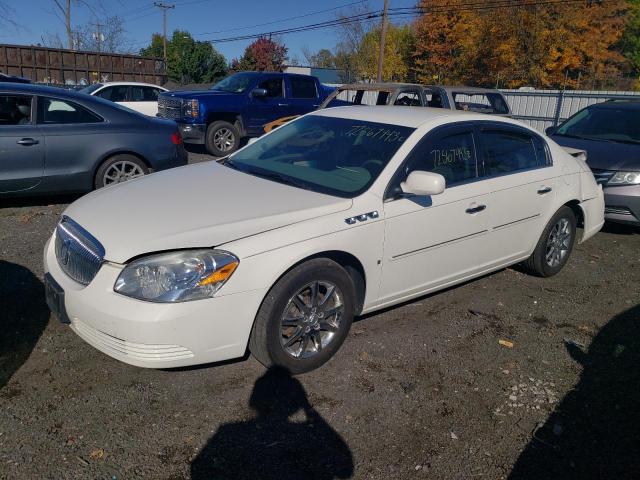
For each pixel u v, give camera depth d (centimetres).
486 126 462
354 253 355
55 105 653
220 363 358
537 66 3366
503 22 3384
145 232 311
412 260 397
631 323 457
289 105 1252
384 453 288
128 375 338
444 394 342
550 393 350
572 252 643
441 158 418
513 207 468
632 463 292
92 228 326
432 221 399
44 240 555
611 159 693
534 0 3300
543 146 516
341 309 359
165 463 271
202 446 284
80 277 319
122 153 692
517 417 325
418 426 311
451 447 296
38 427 288
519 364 382
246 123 1201
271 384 339
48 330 381
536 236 508
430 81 3978
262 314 323
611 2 3322
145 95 1462
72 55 2209
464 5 3578
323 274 340
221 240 308
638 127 771
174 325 293
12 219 624
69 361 347
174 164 738
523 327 439
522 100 2152
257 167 429
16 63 2106
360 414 318
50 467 262
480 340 412
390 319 435
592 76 3416
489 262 468
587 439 309
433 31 3803
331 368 361
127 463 268
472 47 3566
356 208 359
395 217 375
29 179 635
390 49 4422
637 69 4069
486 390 349
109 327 296
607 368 383
